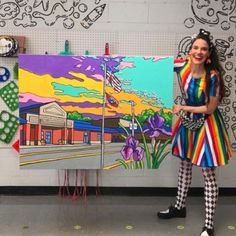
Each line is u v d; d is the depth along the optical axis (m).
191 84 2.85
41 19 3.42
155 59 2.68
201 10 3.46
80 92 2.68
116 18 3.45
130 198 3.65
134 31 3.47
